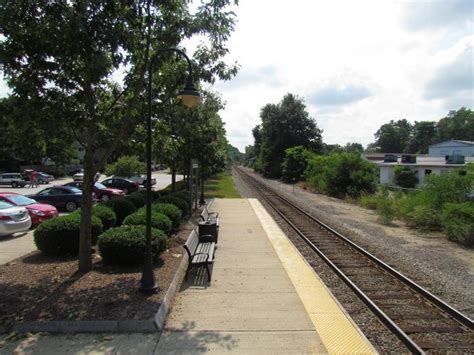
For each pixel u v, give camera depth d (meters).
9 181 42.34
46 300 6.47
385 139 139.25
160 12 7.88
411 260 11.52
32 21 6.55
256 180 59.94
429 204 17.80
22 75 7.14
